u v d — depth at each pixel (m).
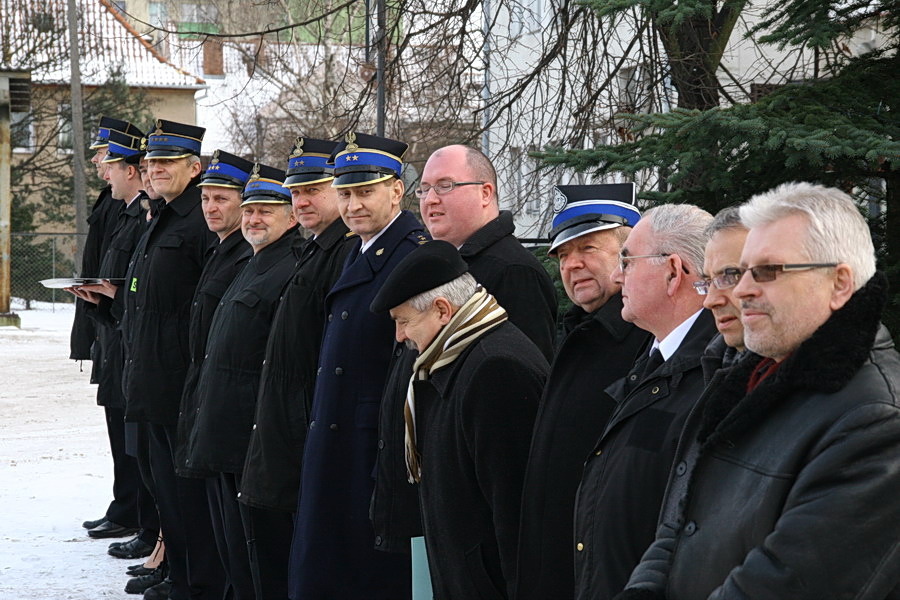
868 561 2.38
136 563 7.87
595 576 3.33
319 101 25.86
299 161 5.79
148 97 38.06
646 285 3.46
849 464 2.43
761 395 2.63
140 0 41.31
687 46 9.62
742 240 2.96
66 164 35.72
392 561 5.23
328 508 5.22
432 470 4.26
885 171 6.36
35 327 26.45
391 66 12.34
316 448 5.27
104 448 12.07
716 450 2.73
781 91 6.66
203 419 6.07
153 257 7.12
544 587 3.79
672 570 2.76
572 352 3.95
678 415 3.26
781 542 2.44
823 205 2.62
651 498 3.24
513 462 4.06
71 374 18.31
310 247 5.82
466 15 11.84
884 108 6.57
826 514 2.41
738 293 2.69
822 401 2.54
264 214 6.20
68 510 9.34
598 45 11.27
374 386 5.25
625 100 10.65
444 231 5.07
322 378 5.32
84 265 9.52
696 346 3.33
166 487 6.95
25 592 7.13
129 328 7.26
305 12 13.73
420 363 4.33
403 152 5.50
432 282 4.31
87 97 36.25
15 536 8.54
